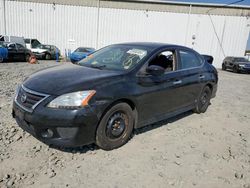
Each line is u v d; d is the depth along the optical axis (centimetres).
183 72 443
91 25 2558
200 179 281
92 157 309
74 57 1897
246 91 960
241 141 402
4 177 258
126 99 329
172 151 343
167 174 285
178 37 2603
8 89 665
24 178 260
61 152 315
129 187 257
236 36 2567
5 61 1652
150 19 2558
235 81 1325
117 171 284
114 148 332
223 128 460
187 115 523
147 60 373
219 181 280
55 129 279
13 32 2530
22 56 1716
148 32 2591
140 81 349
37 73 358
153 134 397
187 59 471
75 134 282
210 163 319
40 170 276
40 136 289
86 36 2583
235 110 607
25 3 2475
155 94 373
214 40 2591
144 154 328
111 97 304
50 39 2573
